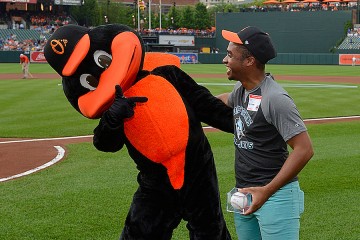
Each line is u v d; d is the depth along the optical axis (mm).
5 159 9586
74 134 12219
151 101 3779
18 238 5750
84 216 6434
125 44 3678
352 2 68500
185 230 6125
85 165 9039
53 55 3760
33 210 6652
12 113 15539
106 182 7938
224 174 8375
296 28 59250
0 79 29375
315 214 6559
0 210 6652
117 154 9891
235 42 3680
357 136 11891
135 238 3941
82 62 3762
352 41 55562
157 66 4062
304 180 8008
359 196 7254
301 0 67438
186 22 80500
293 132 3551
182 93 4043
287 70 42156
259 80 3748
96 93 3703
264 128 3705
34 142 11250
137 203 3969
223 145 10719
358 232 5977
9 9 66312
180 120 3820
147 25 85375
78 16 75062
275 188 3535
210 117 4074
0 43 55594
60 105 17469
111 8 79062
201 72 38094
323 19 58094
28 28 63500
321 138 11602
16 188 7648
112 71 3658
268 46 3703
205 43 63219
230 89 23312
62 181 8016
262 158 3764
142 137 3785
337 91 22812
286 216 3719
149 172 3910
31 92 21781
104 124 3596
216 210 4035
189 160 3895
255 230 4051
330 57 52406
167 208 3945
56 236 5809
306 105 17594
